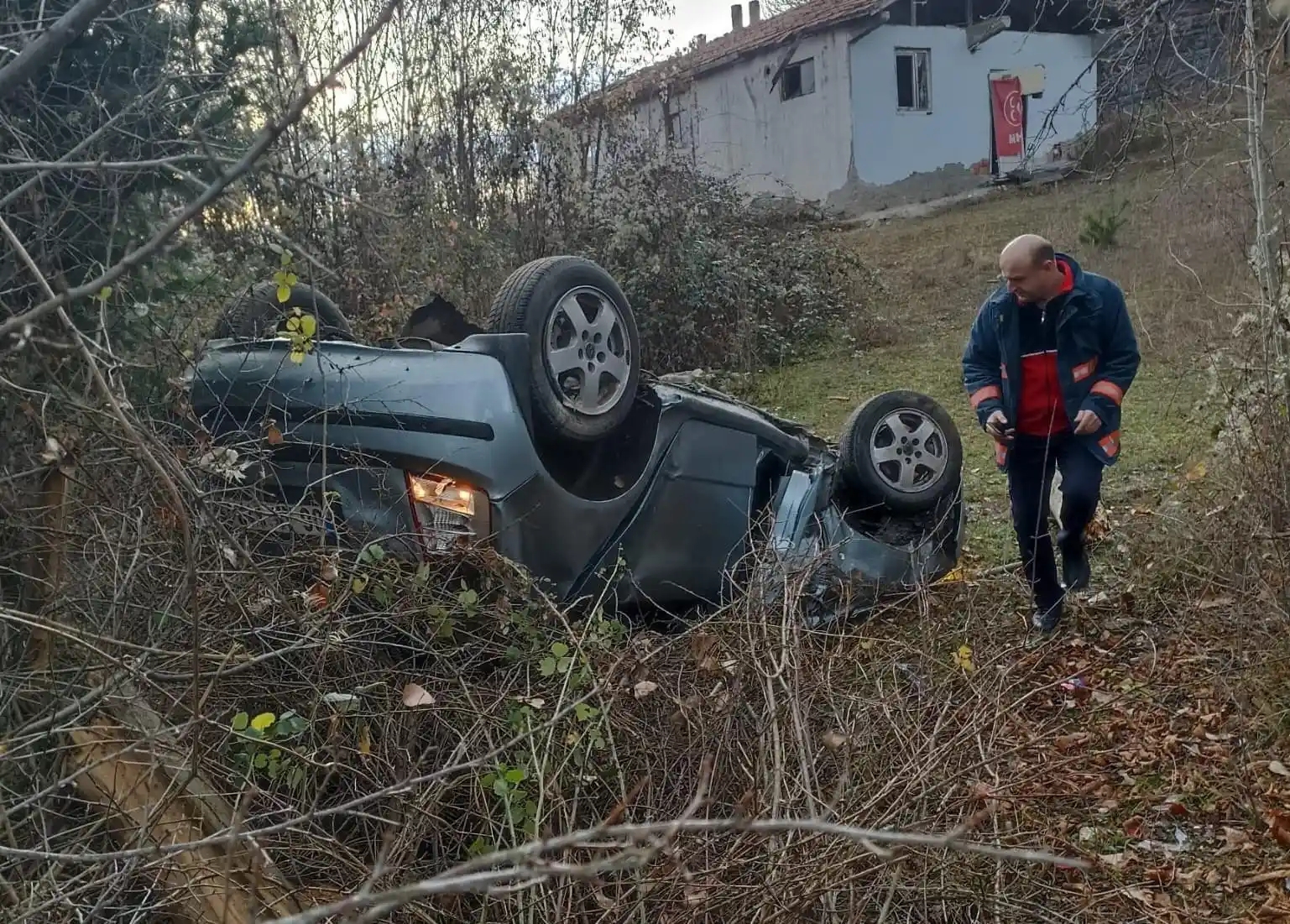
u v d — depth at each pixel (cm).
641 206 1094
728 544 454
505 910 238
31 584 261
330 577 301
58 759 248
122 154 281
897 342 1180
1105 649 448
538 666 323
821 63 2095
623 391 416
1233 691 375
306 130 357
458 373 360
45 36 161
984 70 2183
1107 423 432
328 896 248
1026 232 1606
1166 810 336
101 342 244
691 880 224
